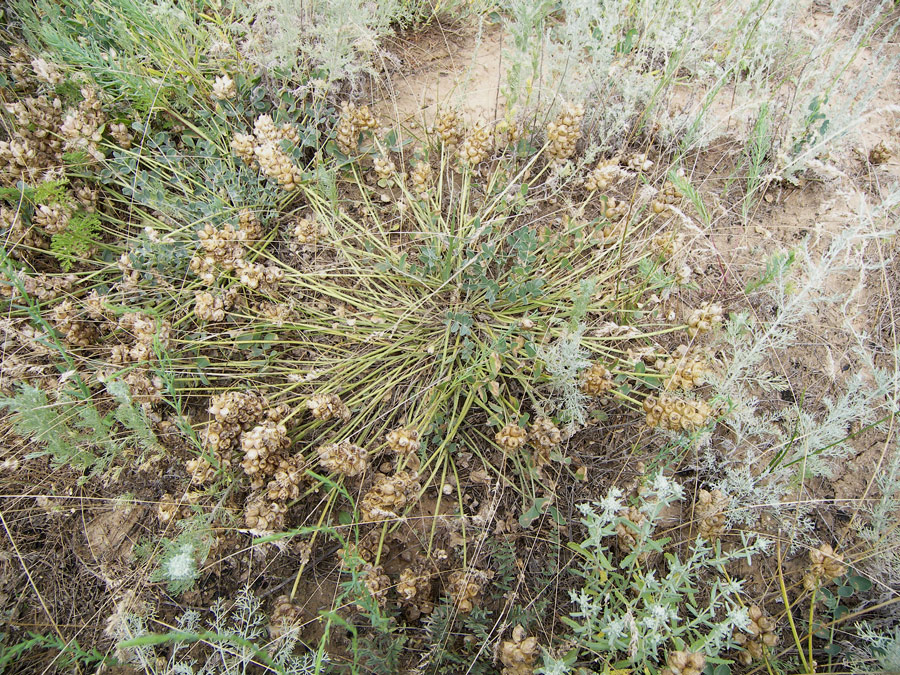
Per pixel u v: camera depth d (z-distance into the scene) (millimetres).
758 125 2721
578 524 2355
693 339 2602
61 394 2416
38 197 2680
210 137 3055
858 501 2369
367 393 2629
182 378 2559
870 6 3496
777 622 2182
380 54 3025
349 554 1993
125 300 2740
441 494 2412
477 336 2727
